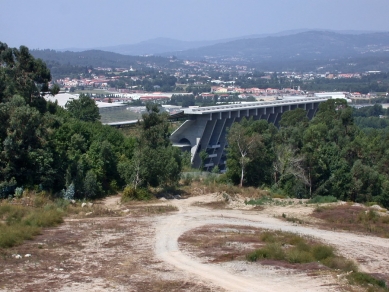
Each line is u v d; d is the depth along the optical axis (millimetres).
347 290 18641
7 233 26234
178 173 50781
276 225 34781
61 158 44906
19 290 18188
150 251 24828
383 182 57094
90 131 54656
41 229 30016
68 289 18406
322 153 57812
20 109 40906
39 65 50500
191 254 24203
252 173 61031
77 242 26656
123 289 18469
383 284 19812
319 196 50844
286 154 59344
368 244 29297
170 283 19234
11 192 39562
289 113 100500
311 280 19828
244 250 25094
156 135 55375
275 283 19391
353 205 43781
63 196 41031
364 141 68812
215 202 44844
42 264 21812
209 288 18656
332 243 29000
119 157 52375
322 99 153625
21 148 40844
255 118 122312
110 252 24547
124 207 40906
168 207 41188
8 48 49844
